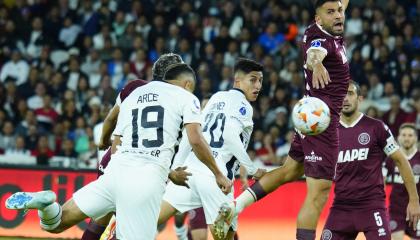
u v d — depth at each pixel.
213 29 44.09
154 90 16.80
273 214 29.17
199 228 22.25
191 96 16.69
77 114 38.66
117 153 16.64
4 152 37.12
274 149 36.28
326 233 20.03
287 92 39.56
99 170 19.27
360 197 19.64
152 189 16.11
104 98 38.00
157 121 16.45
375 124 19.70
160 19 44.12
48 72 42.22
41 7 46.09
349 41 42.97
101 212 16.88
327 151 16.94
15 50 44.19
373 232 19.52
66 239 28.97
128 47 43.66
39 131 38.16
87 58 43.59
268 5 45.28
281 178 17.94
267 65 40.84
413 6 46.06
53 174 29.78
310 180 17.09
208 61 41.59
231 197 20.56
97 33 44.88
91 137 35.72
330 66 16.66
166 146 16.42
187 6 45.28
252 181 28.50
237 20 44.41
